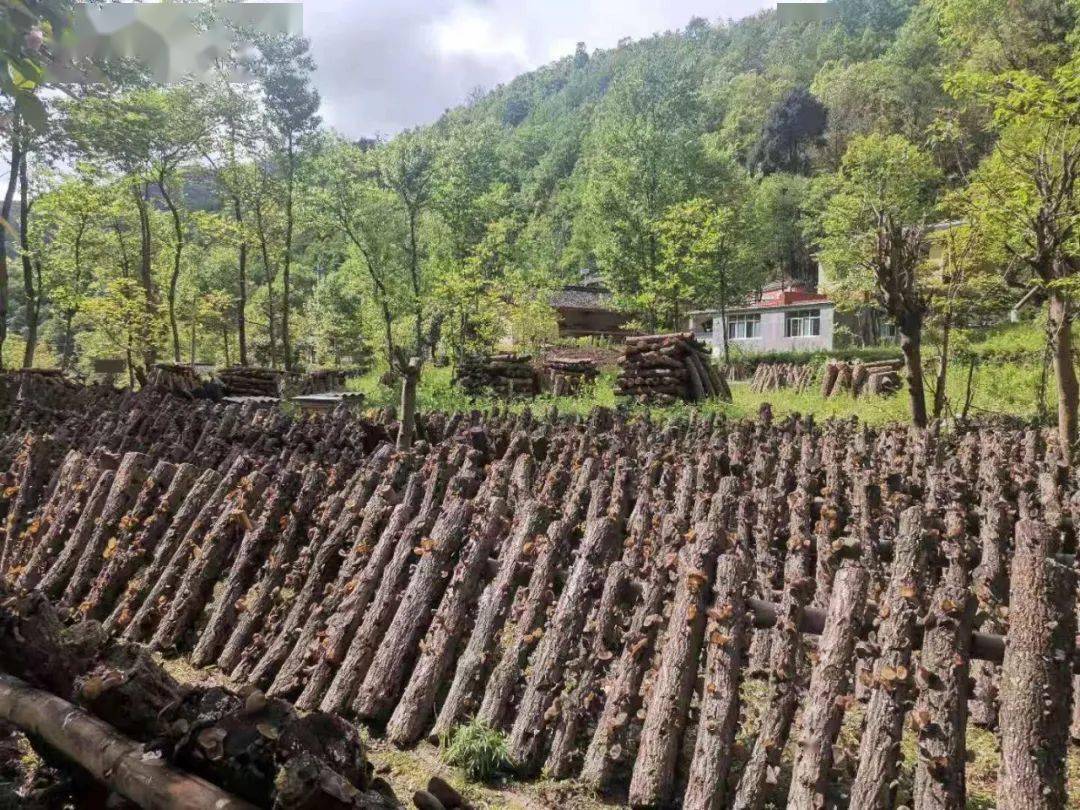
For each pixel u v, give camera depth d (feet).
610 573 11.34
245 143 106.93
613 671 10.92
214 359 156.15
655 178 120.78
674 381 55.01
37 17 5.89
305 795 5.17
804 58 261.24
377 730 11.55
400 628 11.96
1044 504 16.17
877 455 22.90
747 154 219.61
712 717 9.56
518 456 20.11
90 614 15.11
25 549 17.29
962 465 20.93
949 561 11.89
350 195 103.60
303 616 13.32
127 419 28.04
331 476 15.72
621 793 10.15
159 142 89.92
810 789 8.72
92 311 86.22
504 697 11.06
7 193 59.57
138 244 113.39
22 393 38.78
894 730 8.72
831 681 9.23
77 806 7.13
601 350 101.81
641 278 112.88
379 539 13.39
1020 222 35.06
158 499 16.24
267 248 124.67
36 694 7.14
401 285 116.06
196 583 14.51
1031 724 8.22
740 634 10.02
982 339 76.38
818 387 74.43
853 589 9.73
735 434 24.57
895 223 32.71
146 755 6.16
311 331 149.18
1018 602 8.73
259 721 5.90
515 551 12.15
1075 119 32.53
